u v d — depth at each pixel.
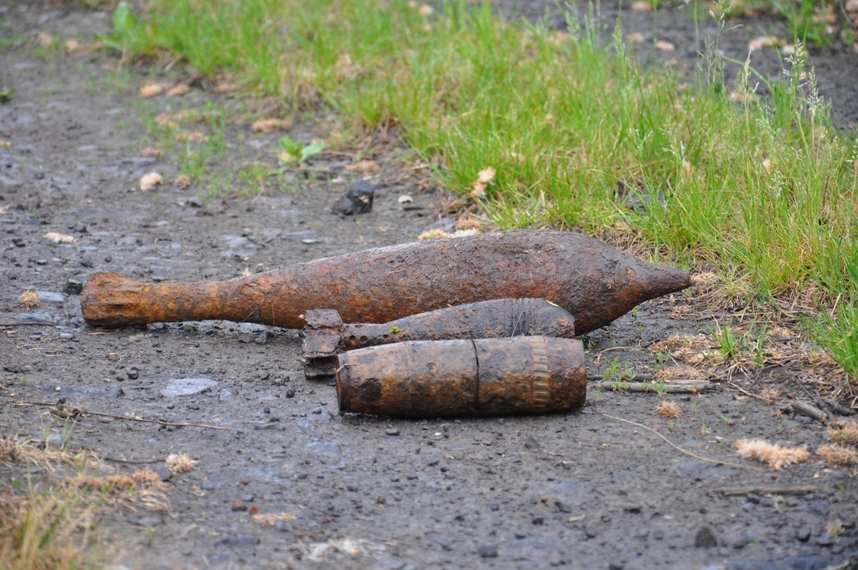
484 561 2.85
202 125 7.99
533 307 3.96
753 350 4.20
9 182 6.75
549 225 5.60
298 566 2.80
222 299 4.37
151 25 9.71
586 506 3.13
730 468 3.33
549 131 6.39
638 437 3.57
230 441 3.54
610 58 7.80
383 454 3.47
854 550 2.86
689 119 6.04
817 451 3.37
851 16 8.75
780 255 4.75
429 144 6.85
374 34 8.72
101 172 7.05
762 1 9.37
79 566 2.67
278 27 9.29
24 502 2.90
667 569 2.80
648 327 4.56
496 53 7.70
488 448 3.51
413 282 4.20
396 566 2.81
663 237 5.22
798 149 5.46
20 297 4.82
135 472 3.25
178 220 6.23
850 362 3.85
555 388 3.64
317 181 6.85
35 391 3.84
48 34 10.41
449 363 3.61
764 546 2.89
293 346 4.45
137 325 4.55
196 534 2.93
